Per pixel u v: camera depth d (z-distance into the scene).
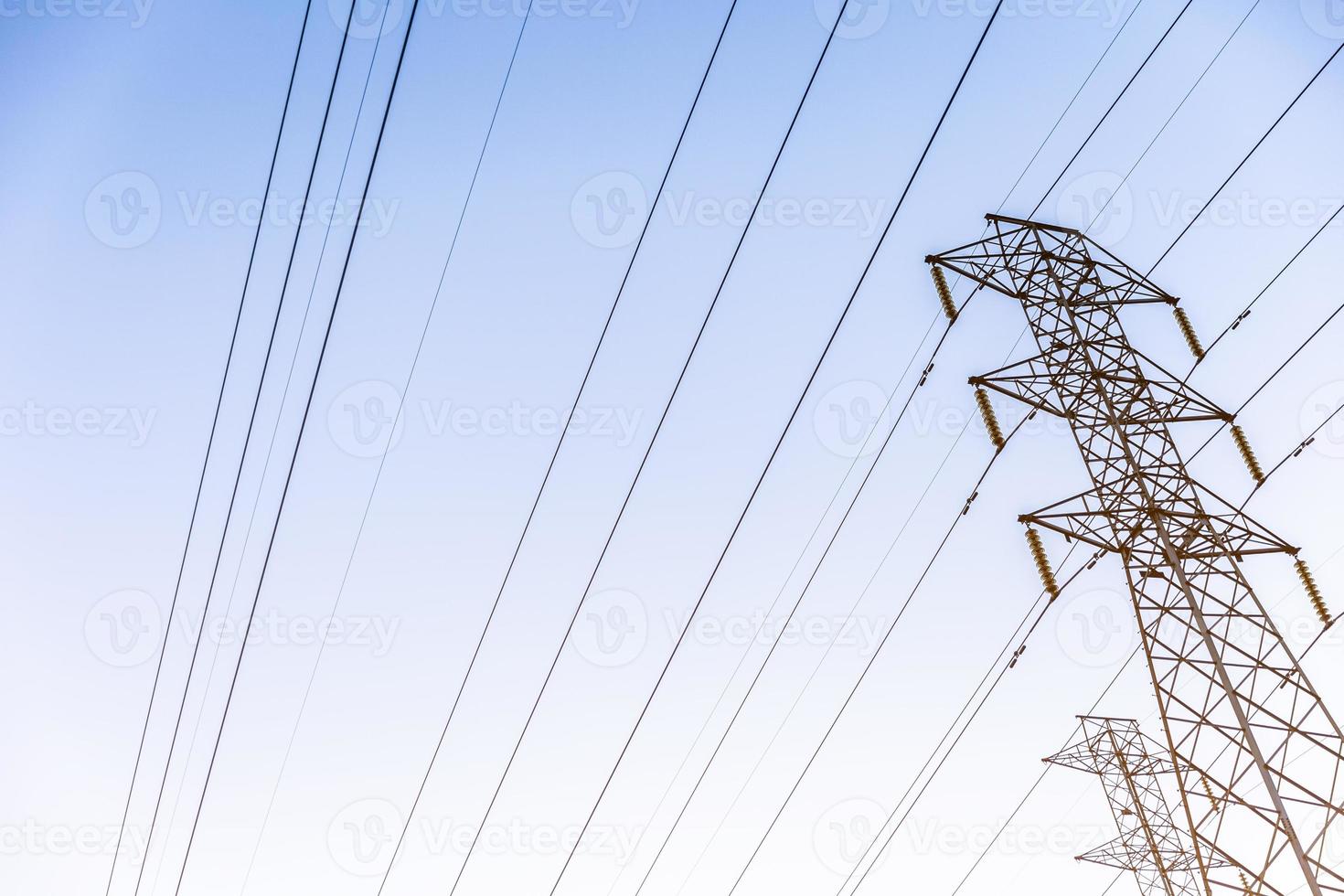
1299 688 10.44
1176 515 12.16
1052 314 14.83
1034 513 13.85
